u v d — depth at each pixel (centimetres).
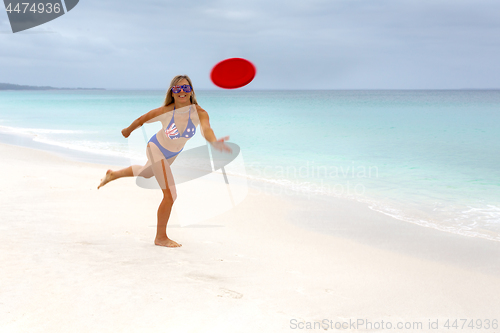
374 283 365
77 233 466
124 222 521
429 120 2358
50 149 1249
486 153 1207
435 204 665
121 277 347
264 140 1493
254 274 372
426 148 1307
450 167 988
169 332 263
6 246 407
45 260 376
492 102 5228
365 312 308
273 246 462
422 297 340
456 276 390
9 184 699
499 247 476
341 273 387
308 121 2356
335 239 496
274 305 310
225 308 300
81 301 299
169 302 305
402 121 2322
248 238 489
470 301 336
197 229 516
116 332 260
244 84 400
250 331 270
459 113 3005
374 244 482
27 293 308
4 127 1959
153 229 501
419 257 442
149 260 393
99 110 3416
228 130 1875
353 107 4066
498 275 395
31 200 602
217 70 386
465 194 728
